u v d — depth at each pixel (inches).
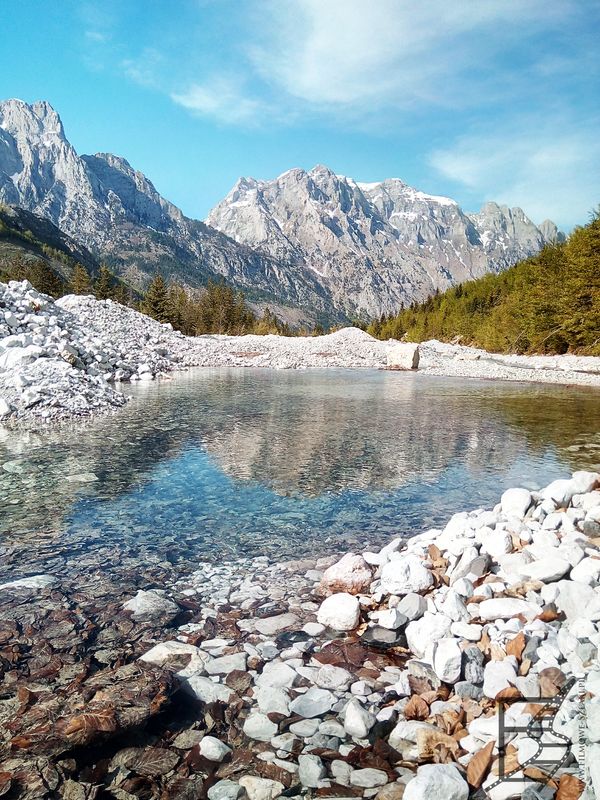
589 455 485.7
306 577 235.8
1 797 113.3
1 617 193.3
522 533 251.3
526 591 198.4
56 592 214.7
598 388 1112.8
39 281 3619.6
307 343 2127.2
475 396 940.0
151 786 118.5
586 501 291.7
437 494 362.6
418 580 208.1
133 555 254.4
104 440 497.4
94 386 732.0
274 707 145.0
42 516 302.8
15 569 236.1
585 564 206.2
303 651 176.6
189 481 378.9
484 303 3585.1
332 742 132.9
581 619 168.6
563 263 2203.5
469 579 213.8
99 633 183.9
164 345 1567.4
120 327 1510.8
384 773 123.0
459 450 498.6
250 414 673.6
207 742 130.3
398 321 5088.6
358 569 223.3
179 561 249.0
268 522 303.4
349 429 590.2
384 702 149.0
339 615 191.6
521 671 152.6
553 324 2097.7
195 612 202.1
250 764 125.6
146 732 135.5
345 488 371.9
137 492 351.3
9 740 129.7
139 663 164.4
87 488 355.3
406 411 735.1
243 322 4552.2
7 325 908.6
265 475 399.5
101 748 129.5
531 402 863.7
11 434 514.3
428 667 161.8
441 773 114.0
